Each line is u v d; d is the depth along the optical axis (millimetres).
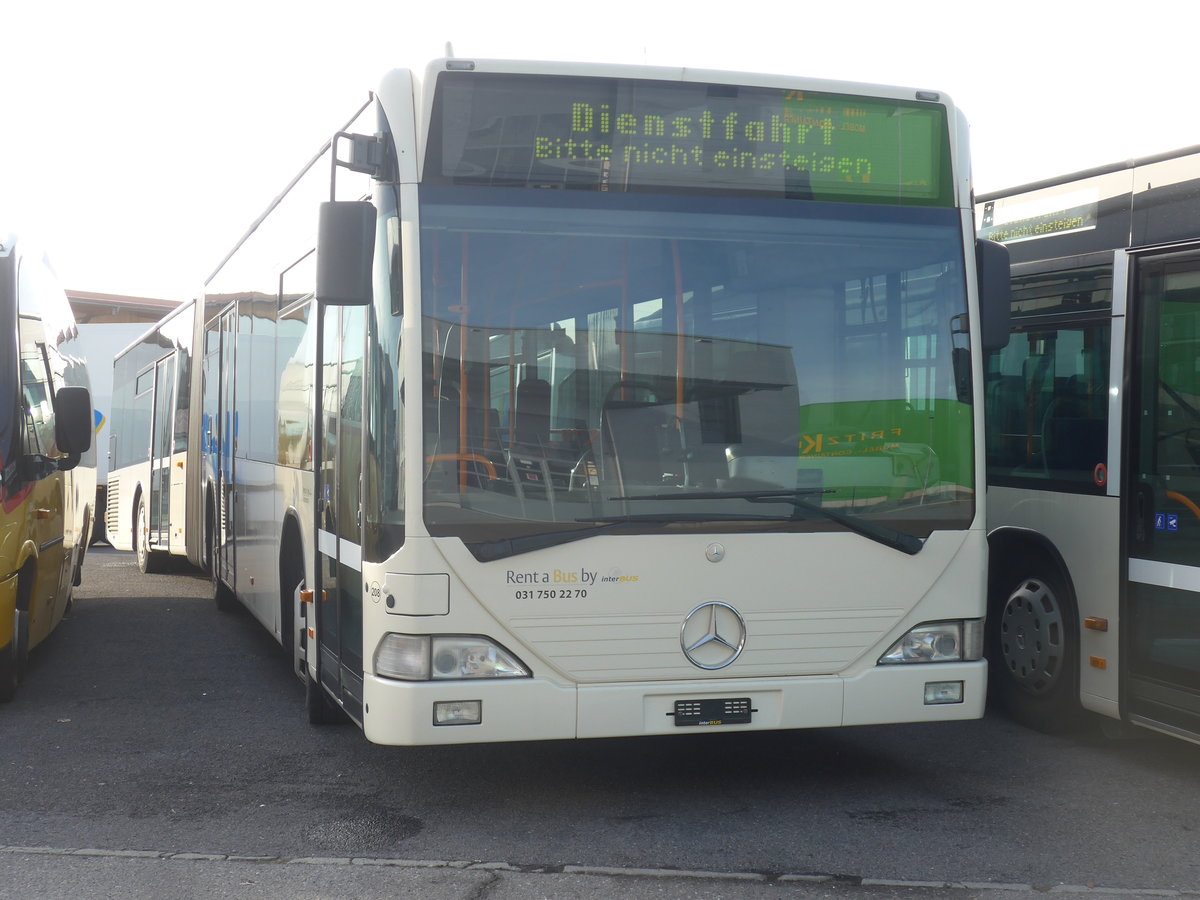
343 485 6188
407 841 5344
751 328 5684
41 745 7113
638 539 5469
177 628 11484
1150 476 6293
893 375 5836
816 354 5742
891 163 5941
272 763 6680
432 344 5375
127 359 19562
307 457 7223
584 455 5461
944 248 5969
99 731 7453
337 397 6398
